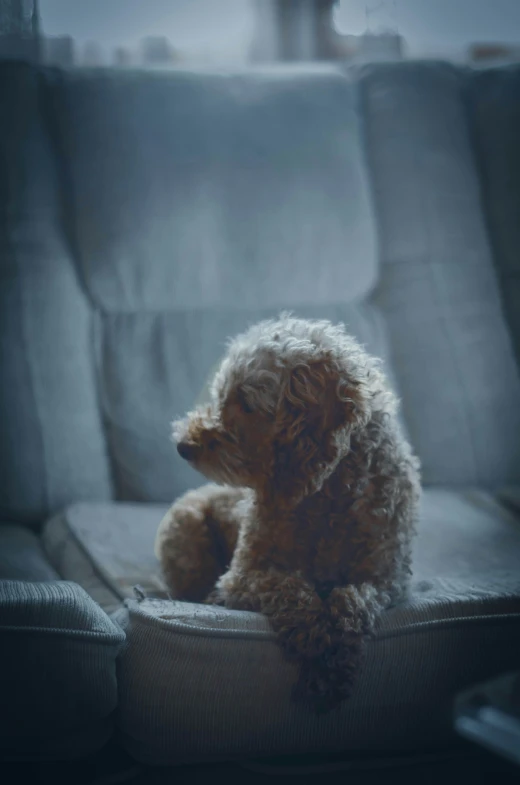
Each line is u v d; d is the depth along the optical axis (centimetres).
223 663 130
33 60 243
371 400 137
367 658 133
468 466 222
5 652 123
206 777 143
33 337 210
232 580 142
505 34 279
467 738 106
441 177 236
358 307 230
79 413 211
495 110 244
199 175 222
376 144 238
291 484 135
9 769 136
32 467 204
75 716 127
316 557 141
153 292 220
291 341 138
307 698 130
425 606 140
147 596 159
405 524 142
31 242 216
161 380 216
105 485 212
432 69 245
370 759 146
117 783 140
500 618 141
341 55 277
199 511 161
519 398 228
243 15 273
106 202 219
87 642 127
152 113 224
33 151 219
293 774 144
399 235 233
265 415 135
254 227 224
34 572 172
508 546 187
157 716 130
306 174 227
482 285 233
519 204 240
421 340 227
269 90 233
